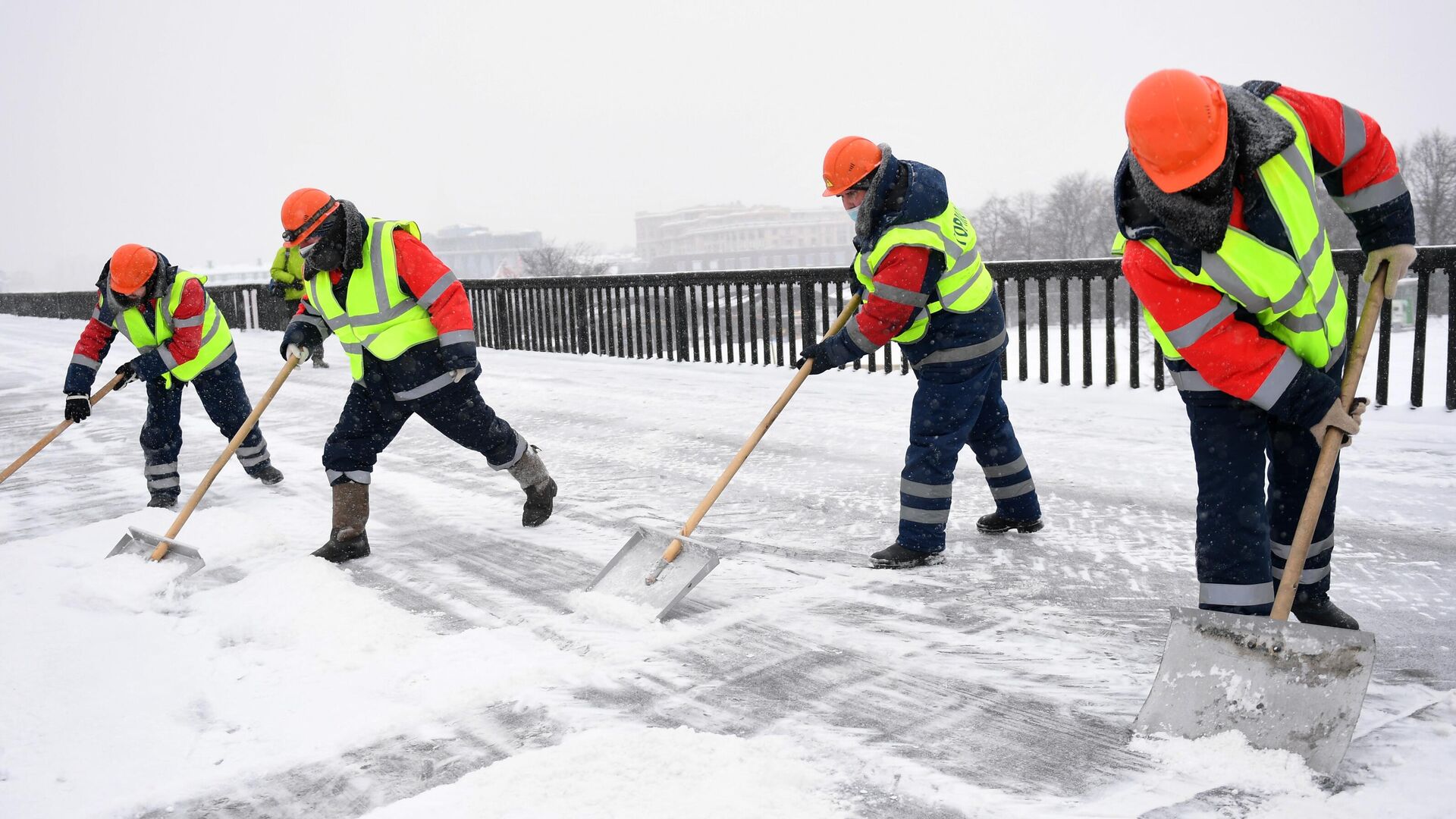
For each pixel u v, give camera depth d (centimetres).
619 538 464
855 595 370
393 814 230
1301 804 219
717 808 224
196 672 321
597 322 1253
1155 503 479
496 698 293
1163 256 248
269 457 617
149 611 385
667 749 248
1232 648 250
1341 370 276
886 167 371
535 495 482
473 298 1447
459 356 424
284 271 1165
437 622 362
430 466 641
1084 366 802
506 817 224
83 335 546
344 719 283
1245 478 267
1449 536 407
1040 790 231
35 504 580
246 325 1814
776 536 454
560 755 248
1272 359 246
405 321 424
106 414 912
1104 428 659
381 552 454
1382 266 269
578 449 682
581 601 365
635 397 901
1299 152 246
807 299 1009
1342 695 232
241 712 291
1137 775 236
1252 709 243
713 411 803
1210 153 232
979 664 304
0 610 385
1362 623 322
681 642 332
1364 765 234
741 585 387
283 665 323
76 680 316
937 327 386
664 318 1259
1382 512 443
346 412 442
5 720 290
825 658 313
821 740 259
